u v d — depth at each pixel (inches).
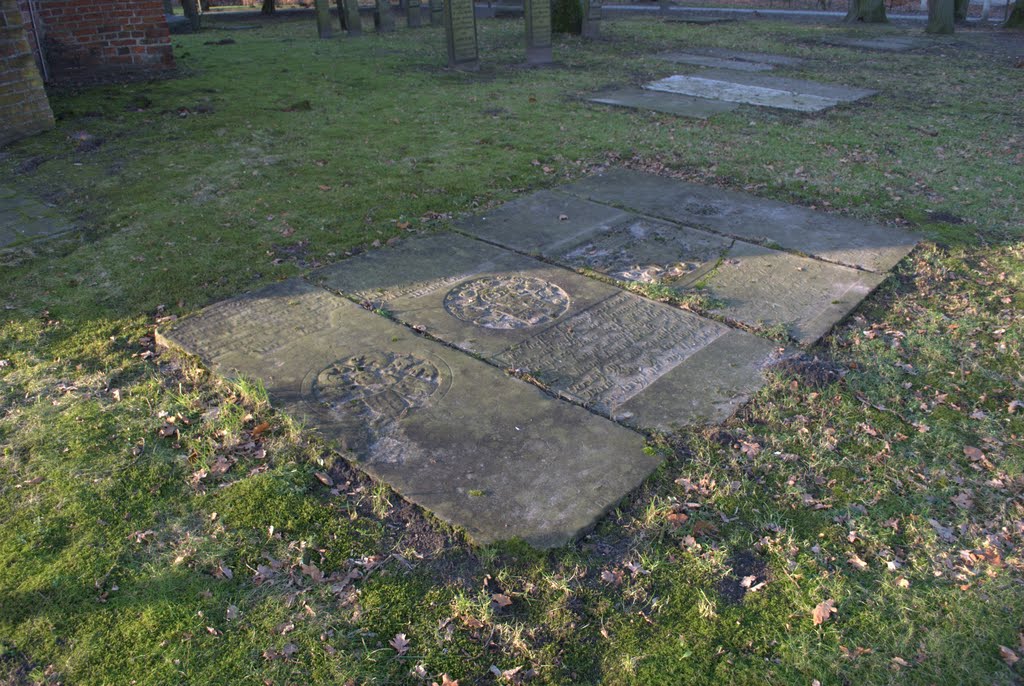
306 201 248.8
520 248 214.4
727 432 139.6
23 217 233.3
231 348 163.5
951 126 342.0
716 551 114.0
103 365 159.9
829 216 238.4
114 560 111.7
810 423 142.9
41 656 97.4
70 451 133.0
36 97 318.3
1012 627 102.4
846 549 115.4
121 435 137.6
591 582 109.5
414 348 163.9
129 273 198.5
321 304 182.2
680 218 236.2
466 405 145.3
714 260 207.8
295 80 438.6
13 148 300.5
